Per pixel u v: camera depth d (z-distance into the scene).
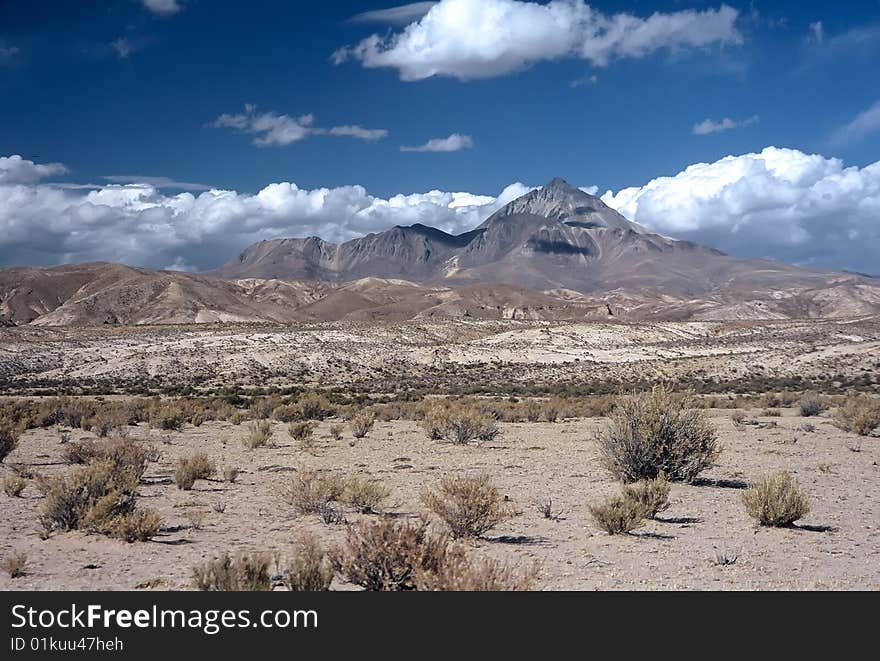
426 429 41.56
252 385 101.81
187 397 76.38
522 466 29.45
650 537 16.91
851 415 46.06
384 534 11.74
